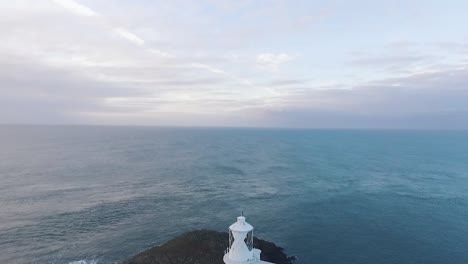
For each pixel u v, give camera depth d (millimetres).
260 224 59844
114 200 75312
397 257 46750
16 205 69688
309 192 85375
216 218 63250
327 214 66188
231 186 92188
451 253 48000
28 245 49438
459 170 123938
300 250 48875
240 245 24641
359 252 48219
